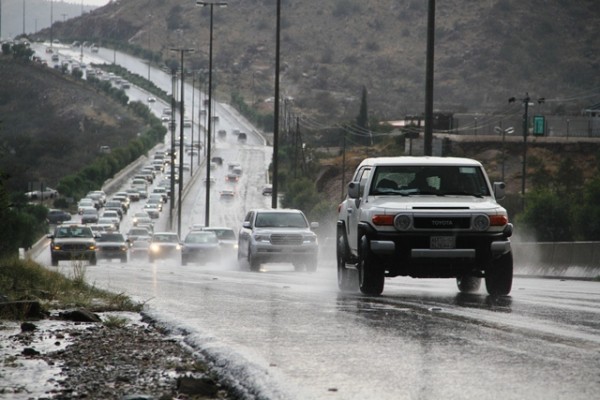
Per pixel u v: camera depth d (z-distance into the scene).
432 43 49.84
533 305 21.70
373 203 27.58
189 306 22.44
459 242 26.28
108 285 32.88
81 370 13.02
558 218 102.06
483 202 27.44
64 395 11.15
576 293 27.05
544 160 189.88
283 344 14.88
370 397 10.39
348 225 30.33
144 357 14.25
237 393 11.15
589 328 16.59
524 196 128.88
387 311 20.31
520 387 10.82
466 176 28.48
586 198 102.75
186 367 13.06
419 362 12.80
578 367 12.19
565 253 51.44
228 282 35.28
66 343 16.34
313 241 57.69
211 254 76.88
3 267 36.75
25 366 13.40
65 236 79.69
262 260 57.16
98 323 20.14
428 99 49.91
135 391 11.39
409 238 26.30
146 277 41.25
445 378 11.50
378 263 26.53
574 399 10.10
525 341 14.80
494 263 26.56
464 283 30.33
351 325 17.53
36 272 36.25
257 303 23.19
